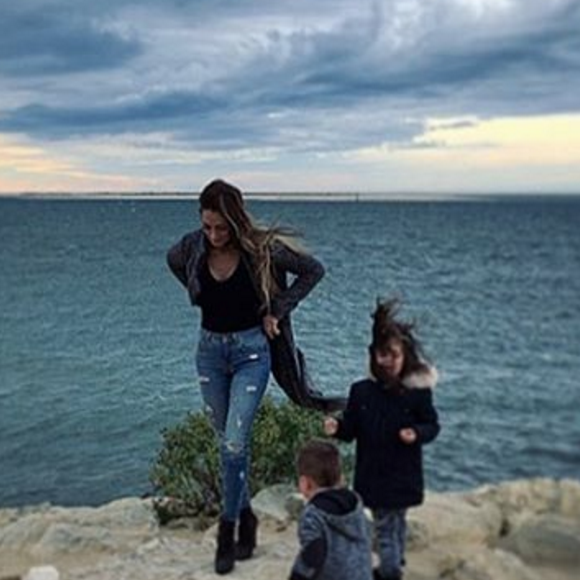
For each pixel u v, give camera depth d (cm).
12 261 2084
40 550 376
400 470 257
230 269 288
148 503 437
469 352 1130
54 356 798
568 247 3869
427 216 7175
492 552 284
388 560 259
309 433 391
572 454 540
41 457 649
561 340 1229
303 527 237
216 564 302
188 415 433
